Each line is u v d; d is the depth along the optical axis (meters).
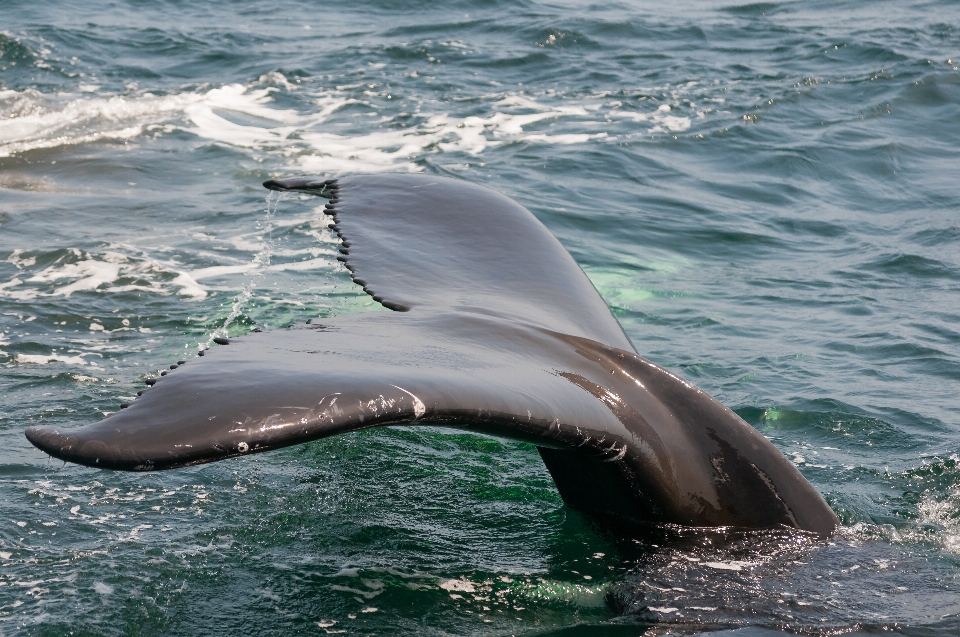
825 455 5.54
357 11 24.55
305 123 15.49
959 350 7.50
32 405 5.86
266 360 2.93
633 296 8.92
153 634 3.58
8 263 8.96
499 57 19.91
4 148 13.62
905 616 3.50
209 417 2.56
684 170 13.56
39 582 3.86
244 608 3.74
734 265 10.04
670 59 20.03
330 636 3.57
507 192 12.12
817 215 11.91
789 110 16.56
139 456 2.41
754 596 3.59
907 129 15.92
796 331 7.98
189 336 7.30
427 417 2.85
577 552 3.98
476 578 3.92
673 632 3.46
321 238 10.04
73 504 4.50
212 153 13.68
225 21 23.33
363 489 4.75
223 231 10.28
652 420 3.66
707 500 3.76
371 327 3.55
